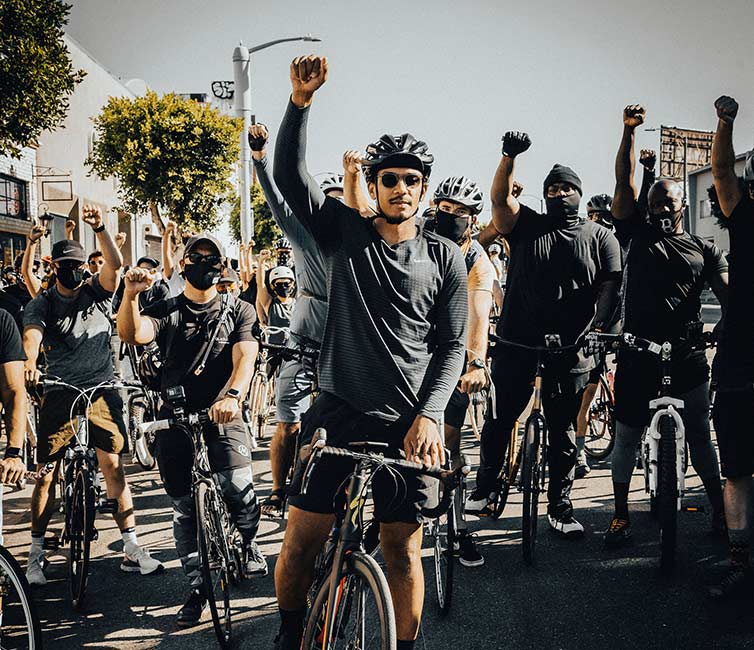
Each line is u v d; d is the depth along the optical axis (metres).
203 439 3.88
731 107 3.63
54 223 25.95
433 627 3.63
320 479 2.78
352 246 2.76
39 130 12.36
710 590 3.83
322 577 2.93
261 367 8.27
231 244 52.78
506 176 4.47
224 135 25.91
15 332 3.31
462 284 2.82
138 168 25.34
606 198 7.24
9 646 2.95
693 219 44.12
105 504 4.41
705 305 30.80
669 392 4.38
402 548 2.80
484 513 5.09
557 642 3.43
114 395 4.64
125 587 4.33
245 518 4.15
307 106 2.65
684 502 5.48
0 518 3.18
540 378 4.56
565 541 4.77
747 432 3.82
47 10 11.59
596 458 6.99
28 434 6.67
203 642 3.61
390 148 2.70
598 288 4.70
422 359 2.78
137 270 3.59
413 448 2.63
